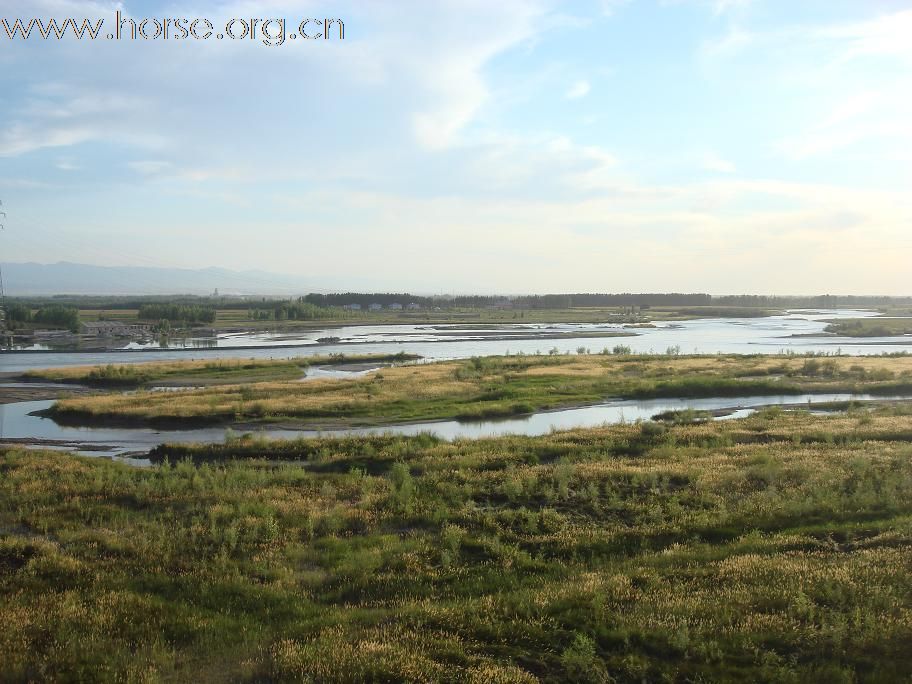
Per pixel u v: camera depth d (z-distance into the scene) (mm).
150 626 13266
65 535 19094
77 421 47844
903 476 23156
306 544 18828
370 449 33844
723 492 22719
